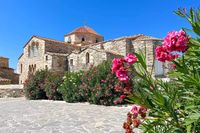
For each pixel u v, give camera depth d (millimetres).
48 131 8234
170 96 2990
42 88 21141
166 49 2717
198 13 3035
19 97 25375
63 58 37500
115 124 9266
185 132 2818
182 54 2908
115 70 3070
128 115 3318
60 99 19844
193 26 2865
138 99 2914
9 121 10141
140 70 3129
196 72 2723
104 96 15453
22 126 9078
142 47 32438
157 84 3295
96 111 12945
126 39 33875
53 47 39812
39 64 40125
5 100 21500
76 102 17750
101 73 15734
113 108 14188
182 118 3115
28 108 14664
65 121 10039
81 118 10719
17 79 44375
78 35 52281
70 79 18141
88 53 34156
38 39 40531
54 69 36656
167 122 3045
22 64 45250
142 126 3416
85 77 16938
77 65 35531
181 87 3117
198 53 2887
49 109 14016
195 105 2771
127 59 3016
